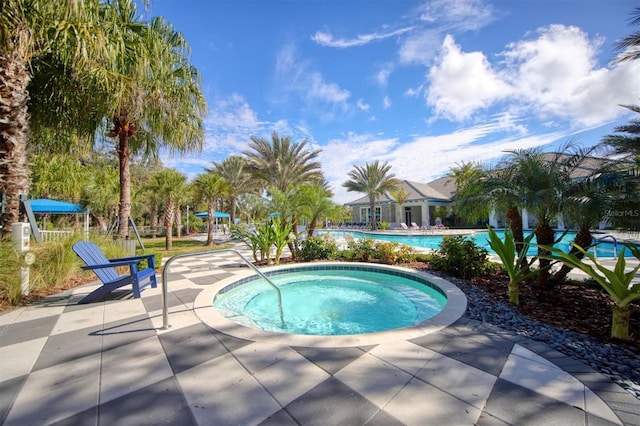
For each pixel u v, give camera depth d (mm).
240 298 5195
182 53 7609
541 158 4734
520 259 3816
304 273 6855
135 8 6523
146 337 2771
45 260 4852
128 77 5922
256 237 7719
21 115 4703
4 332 2908
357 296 5316
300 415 1640
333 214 9109
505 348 2492
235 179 24547
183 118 7812
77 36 4711
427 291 5301
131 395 1844
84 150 8516
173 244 15359
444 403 1742
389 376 2049
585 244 4441
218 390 1894
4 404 1749
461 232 19109
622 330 2639
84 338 2754
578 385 1928
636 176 4035
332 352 2432
